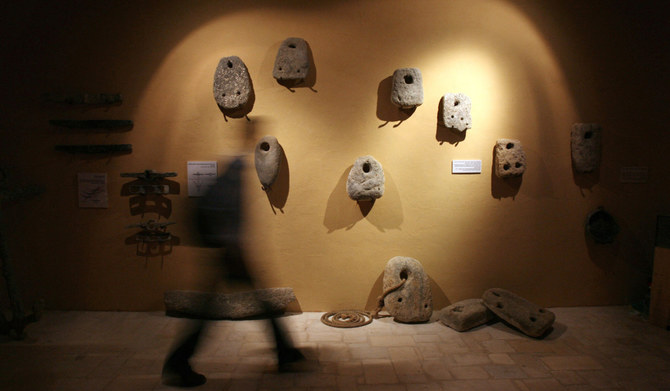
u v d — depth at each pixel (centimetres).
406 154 365
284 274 372
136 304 377
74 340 315
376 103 360
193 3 355
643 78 373
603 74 371
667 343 311
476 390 247
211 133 363
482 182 371
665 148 379
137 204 370
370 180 350
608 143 376
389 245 371
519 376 263
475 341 313
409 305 346
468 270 377
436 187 369
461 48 360
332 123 361
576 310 378
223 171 364
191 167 364
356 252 371
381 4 355
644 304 369
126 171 368
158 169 367
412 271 355
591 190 378
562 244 380
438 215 371
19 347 302
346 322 343
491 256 377
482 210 373
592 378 261
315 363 278
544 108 369
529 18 363
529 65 365
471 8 359
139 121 364
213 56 358
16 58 360
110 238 373
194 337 277
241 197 340
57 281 377
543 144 371
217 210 300
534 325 319
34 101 363
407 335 324
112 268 375
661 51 371
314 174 364
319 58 357
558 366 276
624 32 369
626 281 384
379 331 331
